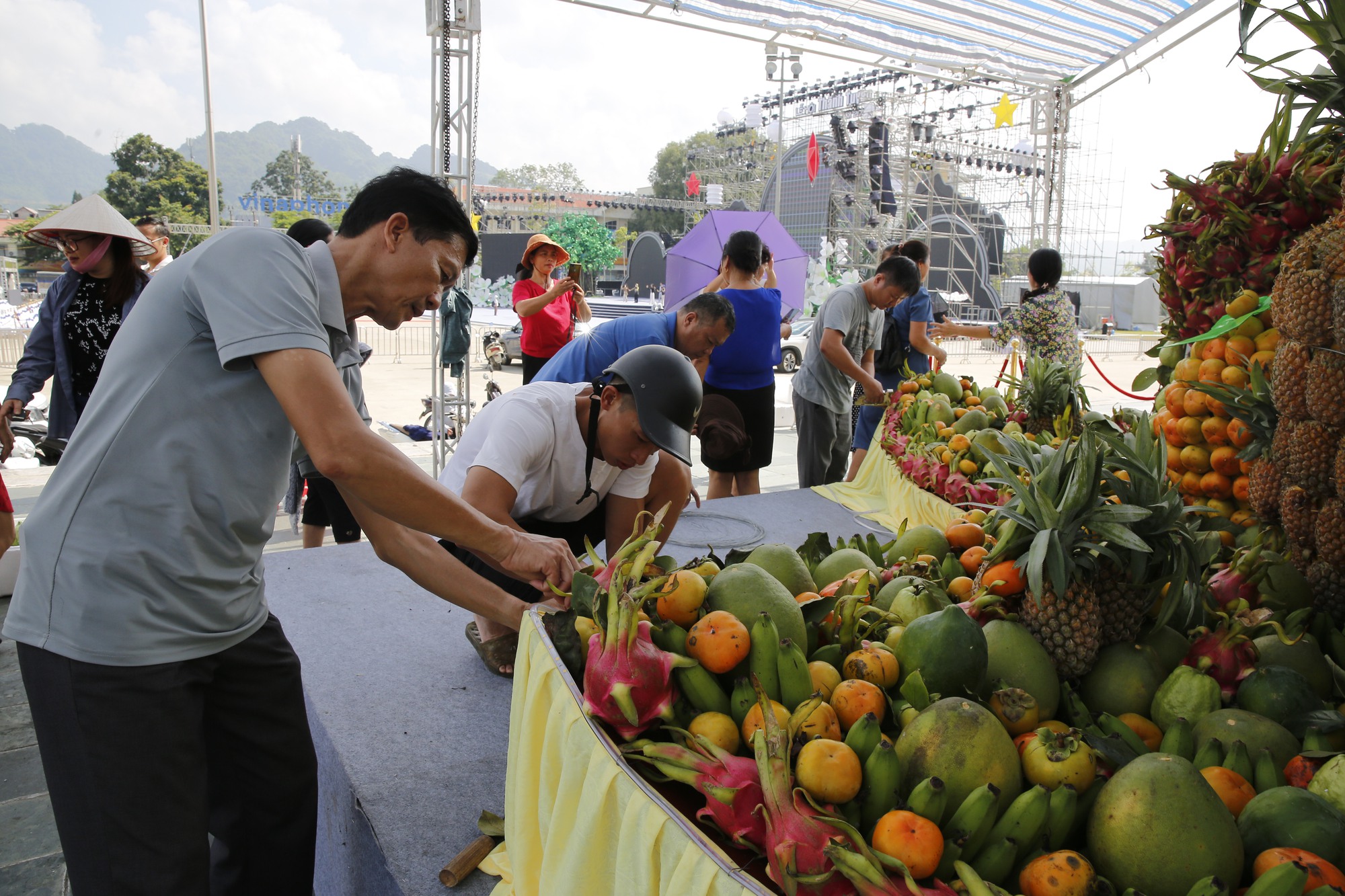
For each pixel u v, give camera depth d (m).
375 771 1.95
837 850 0.93
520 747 1.45
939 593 1.54
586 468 2.25
